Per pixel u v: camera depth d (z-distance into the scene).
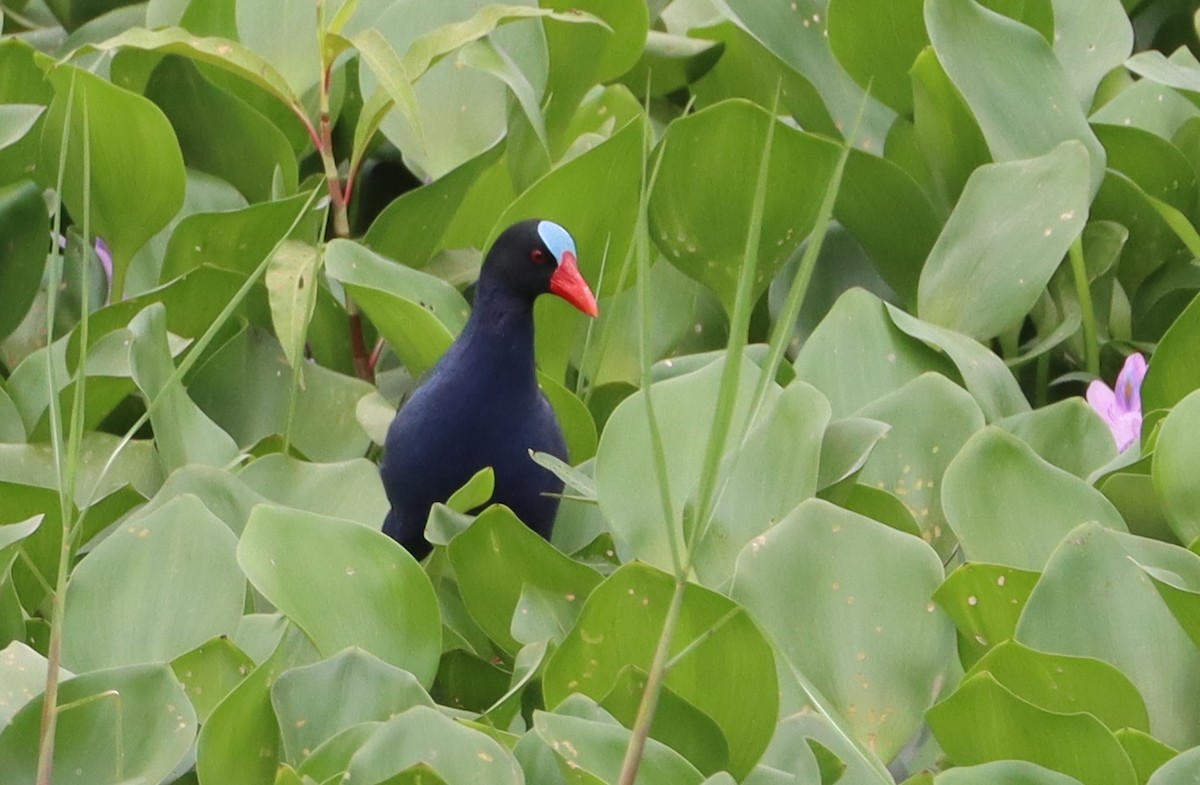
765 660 5.42
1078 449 7.21
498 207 9.48
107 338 7.92
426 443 8.09
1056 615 5.77
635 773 4.75
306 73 9.66
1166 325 9.06
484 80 9.39
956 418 7.11
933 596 5.86
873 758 5.40
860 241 8.80
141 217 8.61
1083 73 9.38
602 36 9.20
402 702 5.46
